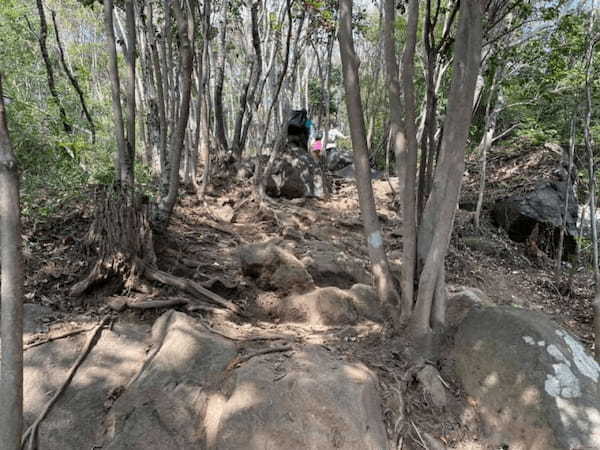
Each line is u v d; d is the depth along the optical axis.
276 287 4.58
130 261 3.96
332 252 5.84
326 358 3.30
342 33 3.67
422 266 3.89
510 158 10.67
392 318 3.93
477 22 3.24
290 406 2.80
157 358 3.16
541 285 7.12
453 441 3.20
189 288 4.08
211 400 2.99
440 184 3.78
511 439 3.19
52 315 3.52
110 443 2.76
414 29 3.61
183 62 4.53
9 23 5.95
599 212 9.06
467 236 8.42
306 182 8.59
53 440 2.74
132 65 4.49
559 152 9.89
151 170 7.59
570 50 6.79
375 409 3.02
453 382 3.59
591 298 6.76
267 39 9.70
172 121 5.72
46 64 5.61
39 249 4.20
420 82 9.15
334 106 16.86
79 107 6.43
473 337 3.69
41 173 4.61
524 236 8.71
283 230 6.62
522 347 3.42
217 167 8.52
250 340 3.53
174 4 4.48
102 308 3.71
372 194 3.93
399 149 3.74
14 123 4.55
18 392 1.80
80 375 3.09
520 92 8.56
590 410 3.11
